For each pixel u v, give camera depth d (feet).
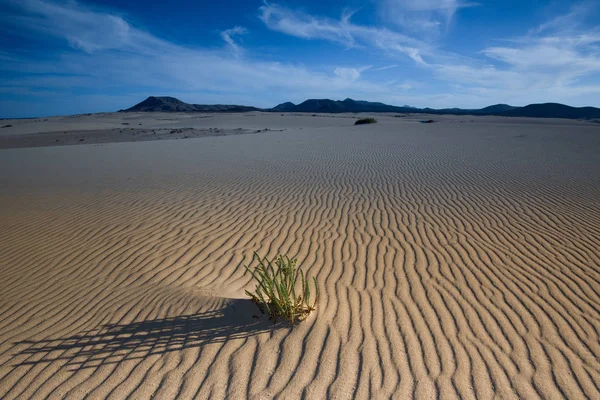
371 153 60.39
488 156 54.39
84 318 14.25
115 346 12.36
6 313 14.93
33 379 10.98
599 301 14.97
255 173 44.19
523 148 63.57
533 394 10.11
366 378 10.61
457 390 10.20
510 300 15.11
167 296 15.66
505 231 23.29
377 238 22.49
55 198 33.01
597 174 39.86
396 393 10.07
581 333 12.86
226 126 170.19
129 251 20.75
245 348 11.94
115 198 32.42
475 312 14.21
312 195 33.19
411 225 24.81
